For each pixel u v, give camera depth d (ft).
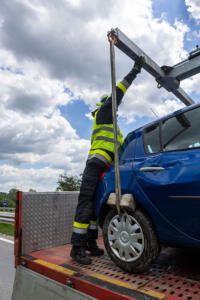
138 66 8.30
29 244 8.38
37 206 8.77
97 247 8.54
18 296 7.33
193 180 5.70
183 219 5.89
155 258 6.28
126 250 6.64
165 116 7.41
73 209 10.28
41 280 6.81
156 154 6.88
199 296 4.78
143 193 6.63
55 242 9.30
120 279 5.91
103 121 8.54
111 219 7.25
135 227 6.62
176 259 7.30
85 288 5.62
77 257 7.40
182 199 5.83
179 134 6.70
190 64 9.25
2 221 38.37
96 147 8.39
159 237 6.44
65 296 5.96
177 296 4.79
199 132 6.29
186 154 6.21
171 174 6.18
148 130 7.61
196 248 5.97
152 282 5.61
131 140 7.88
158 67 9.54
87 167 8.34
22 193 8.31
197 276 5.87
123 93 8.25
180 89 10.58
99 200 7.94
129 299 4.73
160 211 6.29
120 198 6.87
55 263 7.27
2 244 23.16
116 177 6.94
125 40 7.85
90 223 8.57
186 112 6.93
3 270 15.76
